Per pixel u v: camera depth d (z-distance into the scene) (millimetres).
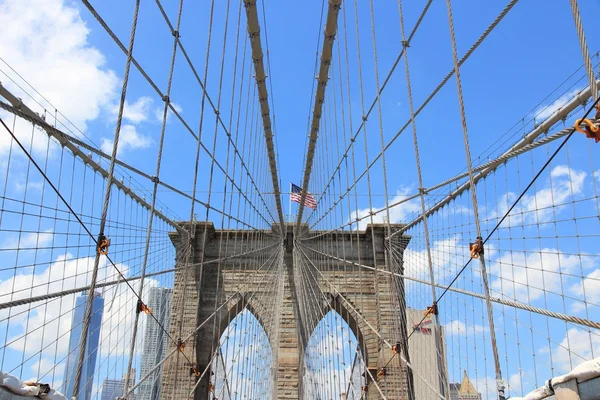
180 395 25953
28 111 8836
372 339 27797
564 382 4770
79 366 6656
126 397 8719
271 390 26609
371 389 26719
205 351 28266
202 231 30406
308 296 30094
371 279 29516
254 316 30062
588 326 6953
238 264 30562
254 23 15328
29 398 5129
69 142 11430
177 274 29141
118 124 7859
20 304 8062
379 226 29844
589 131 4805
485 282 6250
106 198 7539
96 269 7309
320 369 26609
